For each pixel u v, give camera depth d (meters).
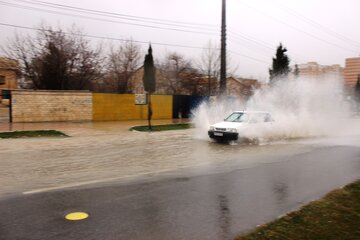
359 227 4.72
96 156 10.82
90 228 4.74
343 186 7.03
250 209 5.67
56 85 29.77
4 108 29.47
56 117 22.06
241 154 11.58
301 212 5.29
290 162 10.21
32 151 11.62
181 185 7.18
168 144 13.99
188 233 4.61
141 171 8.59
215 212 5.49
